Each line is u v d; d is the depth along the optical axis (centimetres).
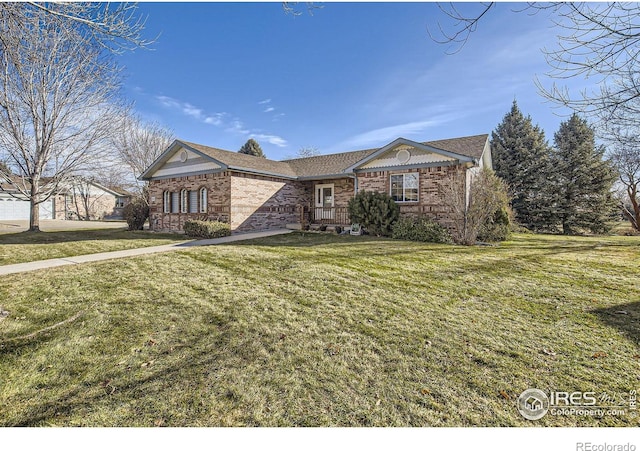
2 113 1166
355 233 1394
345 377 291
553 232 2353
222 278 606
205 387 277
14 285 559
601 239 1454
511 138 2583
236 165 1430
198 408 252
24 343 352
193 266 704
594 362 314
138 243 1095
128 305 462
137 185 2644
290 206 1758
